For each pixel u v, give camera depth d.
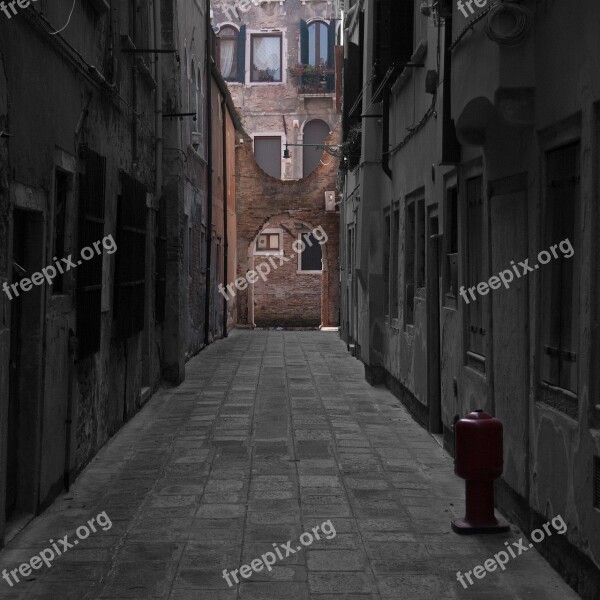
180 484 7.71
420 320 10.69
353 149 16.81
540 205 5.89
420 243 11.07
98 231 8.32
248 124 34.78
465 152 8.08
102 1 8.20
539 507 5.87
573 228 5.41
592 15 4.87
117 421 10.04
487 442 6.28
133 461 8.61
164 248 13.37
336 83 27.05
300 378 15.16
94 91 8.29
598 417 4.88
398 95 12.65
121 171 9.62
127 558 5.77
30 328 6.55
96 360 8.74
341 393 13.34
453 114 7.03
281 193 28.48
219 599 5.09
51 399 6.94
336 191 27.75
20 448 6.55
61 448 7.33
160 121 12.76
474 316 7.99
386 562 5.72
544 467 5.77
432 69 9.62
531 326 6.08
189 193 17.80
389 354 13.51
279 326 33.78
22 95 5.95
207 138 21.09
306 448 9.23
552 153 5.76
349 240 20.72
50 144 6.69
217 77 22.70
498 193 6.91
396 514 6.81
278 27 34.72
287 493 7.42
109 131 9.10
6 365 5.71
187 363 17.53
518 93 5.88
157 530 6.37
